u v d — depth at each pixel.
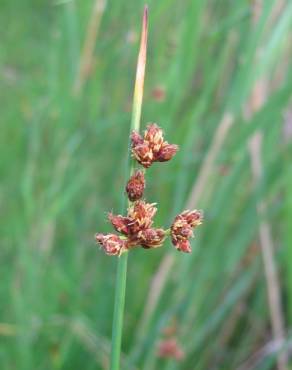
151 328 0.41
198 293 0.41
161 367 0.41
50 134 0.49
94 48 0.46
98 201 0.47
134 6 0.45
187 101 0.47
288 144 0.42
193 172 0.44
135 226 0.19
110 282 0.44
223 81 0.45
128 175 0.19
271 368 0.44
